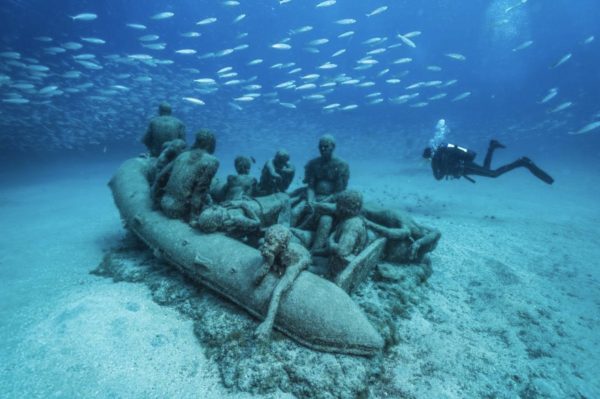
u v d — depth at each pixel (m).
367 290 4.39
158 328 3.57
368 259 4.18
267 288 3.35
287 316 3.19
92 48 39.03
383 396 2.97
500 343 3.79
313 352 3.11
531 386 3.18
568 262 6.21
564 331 4.08
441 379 3.20
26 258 5.73
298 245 3.74
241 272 3.55
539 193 13.98
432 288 4.96
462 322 4.13
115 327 3.46
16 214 8.97
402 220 5.09
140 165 6.36
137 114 22.69
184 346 3.38
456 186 15.81
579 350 3.76
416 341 3.71
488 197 12.98
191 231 4.25
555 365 3.50
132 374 3.00
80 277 4.91
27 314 3.88
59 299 4.21
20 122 20.89
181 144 5.17
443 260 6.04
